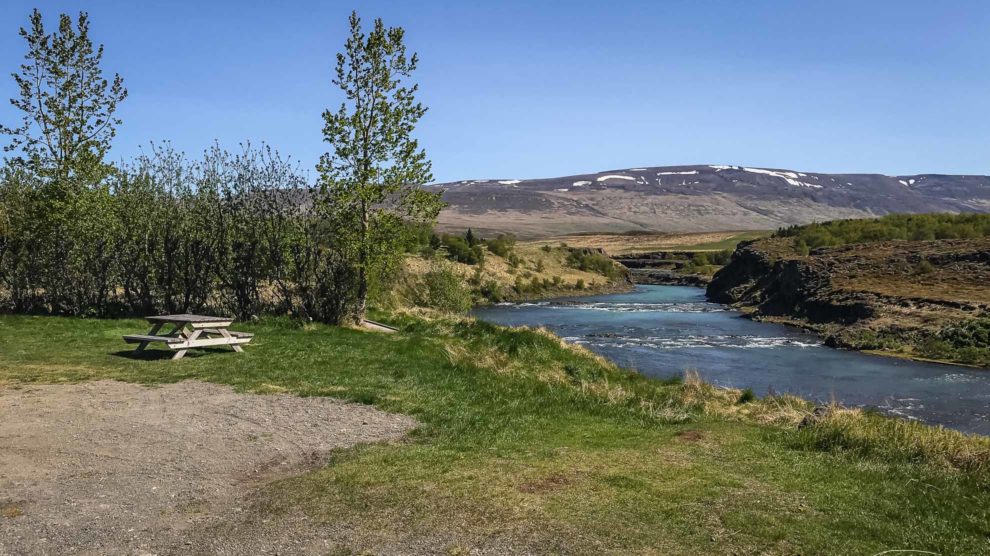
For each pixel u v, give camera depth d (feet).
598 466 23.88
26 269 66.44
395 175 65.67
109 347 47.29
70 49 66.80
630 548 16.80
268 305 67.00
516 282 285.23
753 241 304.30
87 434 25.91
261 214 65.92
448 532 17.49
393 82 65.46
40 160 66.49
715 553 16.70
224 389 35.04
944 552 17.71
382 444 26.32
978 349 106.11
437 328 63.41
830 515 19.94
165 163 67.51
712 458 26.16
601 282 333.21
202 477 21.76
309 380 37.96
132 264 65.57
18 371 37.91
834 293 163.32
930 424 66.13
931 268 167.84
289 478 21.88
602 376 52.06
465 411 32.63
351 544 16.78
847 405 73.97
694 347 122.52
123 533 17.17
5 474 21.07
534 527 17.85
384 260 67.05
